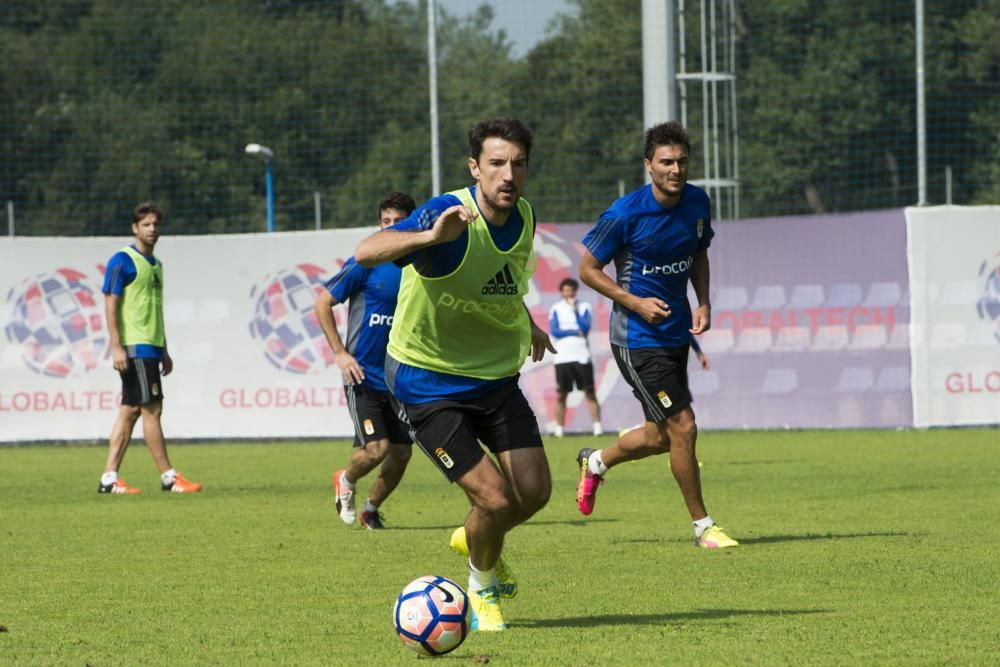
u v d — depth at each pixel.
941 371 57.53
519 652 15.85
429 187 114.50
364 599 19.84
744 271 58.59
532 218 17.14
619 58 114.69
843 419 57.94
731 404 58.59
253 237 59.41
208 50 116.44
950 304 57.47
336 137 114.94
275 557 24.47
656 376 25.28
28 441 59.34
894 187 98.44
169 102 116.75
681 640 16.45
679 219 25.11
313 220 111.25
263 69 116.81
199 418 59.59
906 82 100.94
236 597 20.08
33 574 22.56
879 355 57.66
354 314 28.58
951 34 99.56
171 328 59.69
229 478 43.00
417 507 33.81
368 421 28.53
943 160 99.06
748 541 25.67
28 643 16.72
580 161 108.94
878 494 34.12
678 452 25.16
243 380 59.50
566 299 58.00
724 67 60.75
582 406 59.47
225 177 110.69
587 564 22.95
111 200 108.12
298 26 120.62
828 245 57.91
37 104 116.25
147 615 18.64
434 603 15.56
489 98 121.06
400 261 16.81
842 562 22.69
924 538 25.58
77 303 59.47
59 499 36.31
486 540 17.16
